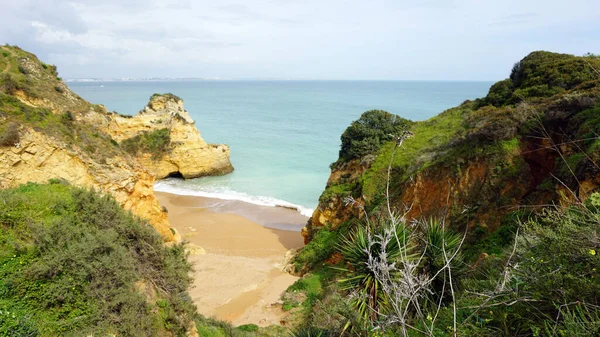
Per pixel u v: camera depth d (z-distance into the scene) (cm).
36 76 2727
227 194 4328
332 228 2527
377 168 2422
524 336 465
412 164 2195
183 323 1142
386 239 473
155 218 2669
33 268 930
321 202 2670
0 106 1958
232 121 9662
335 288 1536
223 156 5159
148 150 4691
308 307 1803
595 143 1220
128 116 4716
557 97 1688
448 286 796
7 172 1817
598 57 2120
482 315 547
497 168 1652
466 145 1883
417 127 2781
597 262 433
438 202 1869
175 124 4884
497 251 1329
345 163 2864
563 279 451
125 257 1093
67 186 1447
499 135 1712
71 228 1074
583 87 1719
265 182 4766
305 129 8288
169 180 4888
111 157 2389
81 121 2578
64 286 940
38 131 1980
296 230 3291
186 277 1310
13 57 2691
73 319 916
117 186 2328
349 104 13638
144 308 1049
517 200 1551
